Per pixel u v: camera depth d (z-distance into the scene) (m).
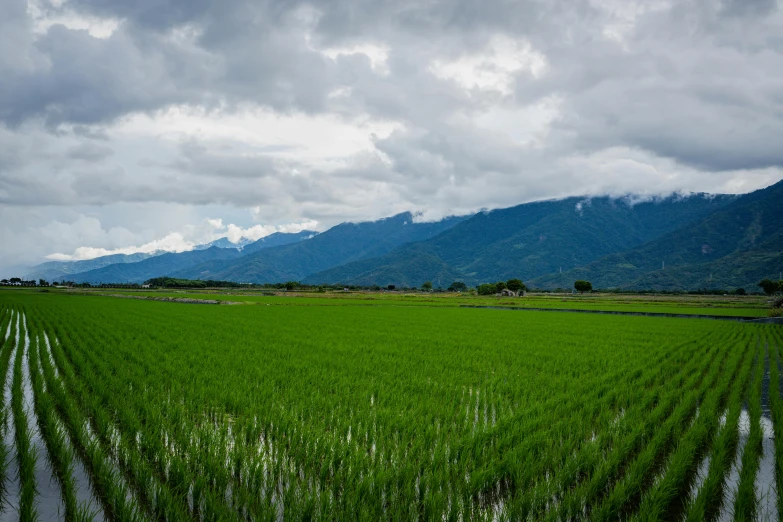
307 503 7.18
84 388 13.52
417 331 33.28
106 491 8.02
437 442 9.91
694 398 13.66
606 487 8.44
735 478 9.02
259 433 10.50
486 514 7.48
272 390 14.11
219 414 12.11
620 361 21.05
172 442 10.18
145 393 13.28
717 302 98.81
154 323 35.69
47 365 16.77
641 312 64.06
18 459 9.11
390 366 18.73
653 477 8.93
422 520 7.42
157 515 7.48
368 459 9.09
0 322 35.00
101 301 71.06
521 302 94.75
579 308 73.94
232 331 31.16
